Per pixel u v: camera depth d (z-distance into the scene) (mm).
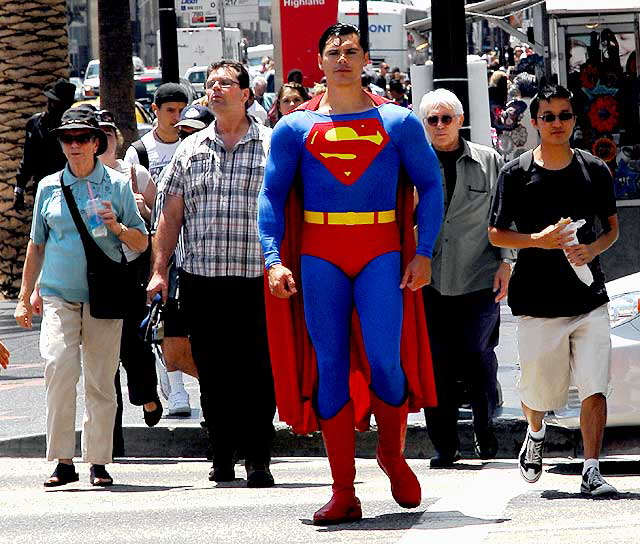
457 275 20406
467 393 21578
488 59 75250
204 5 71375
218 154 19375
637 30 37219
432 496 17672
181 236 19641
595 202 17391
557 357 17469
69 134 19250
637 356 19453
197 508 17281
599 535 14547
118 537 15469
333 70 15680
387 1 108875
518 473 19766
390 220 15766
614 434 21156
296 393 16078
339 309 15656
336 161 15547
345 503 15766
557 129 17188
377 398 15922
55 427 19562
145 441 22969
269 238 15711
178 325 21156
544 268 17391
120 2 46438
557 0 36469
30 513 17344
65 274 19312
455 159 20422
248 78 19562
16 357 32438
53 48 41656
